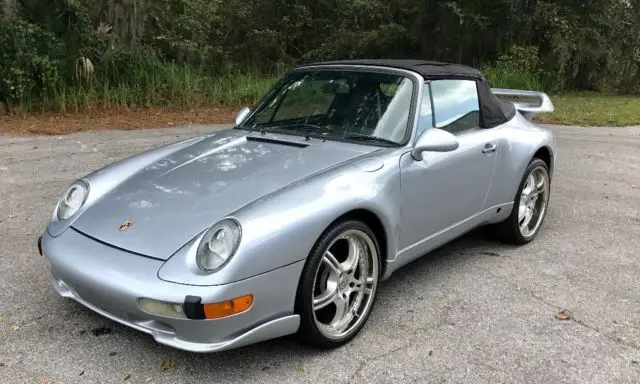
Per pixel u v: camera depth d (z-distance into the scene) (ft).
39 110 36.01
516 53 59.31
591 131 35.96
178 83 42.16
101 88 39.29
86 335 10.34
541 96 17.48
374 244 10.52
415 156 11.29
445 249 15.19
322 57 67.15
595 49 62.54
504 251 15.07
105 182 11.21
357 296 10.57
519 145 14.70
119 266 8.81
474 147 13.05
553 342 10.46
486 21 58.39
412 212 11.40
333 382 9.11
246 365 9.53
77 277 9.13
